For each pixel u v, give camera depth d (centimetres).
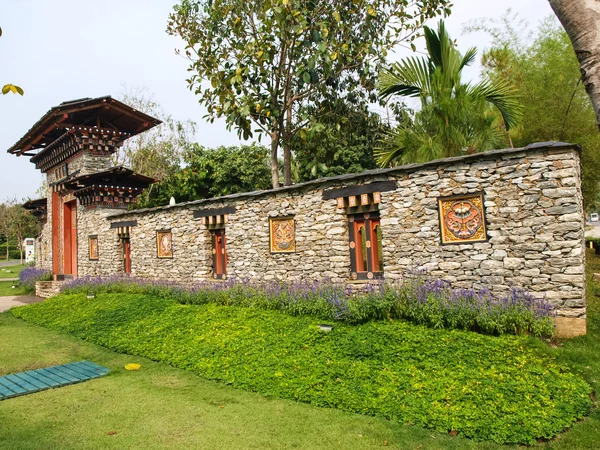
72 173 2105
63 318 1314
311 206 1120
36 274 2339
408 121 1252
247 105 1455
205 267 1426
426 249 898
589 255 2048
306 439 499
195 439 503
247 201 1281
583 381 575
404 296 850
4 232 5700
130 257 1781
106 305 1358
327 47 1402
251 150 2606
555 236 752
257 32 1578
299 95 1639
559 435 473
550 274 754
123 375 774
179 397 647
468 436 487
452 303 783
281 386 654
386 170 946
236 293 1151
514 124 1221
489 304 760
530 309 734
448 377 604
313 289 1025
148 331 1033
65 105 1838
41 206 2917
